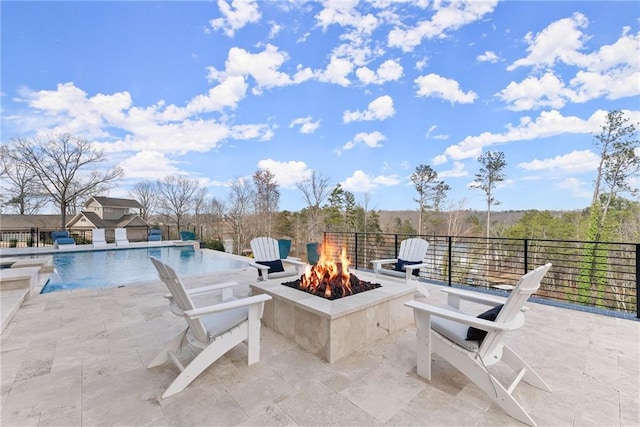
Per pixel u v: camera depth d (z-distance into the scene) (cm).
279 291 313
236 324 228
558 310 373
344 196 2091
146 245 1183
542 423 170
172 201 2383
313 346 258
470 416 176
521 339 285
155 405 185
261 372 225
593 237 1387
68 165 1841
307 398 193
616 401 190
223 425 168
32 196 1811
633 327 316
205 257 1066
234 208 2170
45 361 241
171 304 244
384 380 215
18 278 429
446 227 1908
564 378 217
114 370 227
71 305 395
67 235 1149
